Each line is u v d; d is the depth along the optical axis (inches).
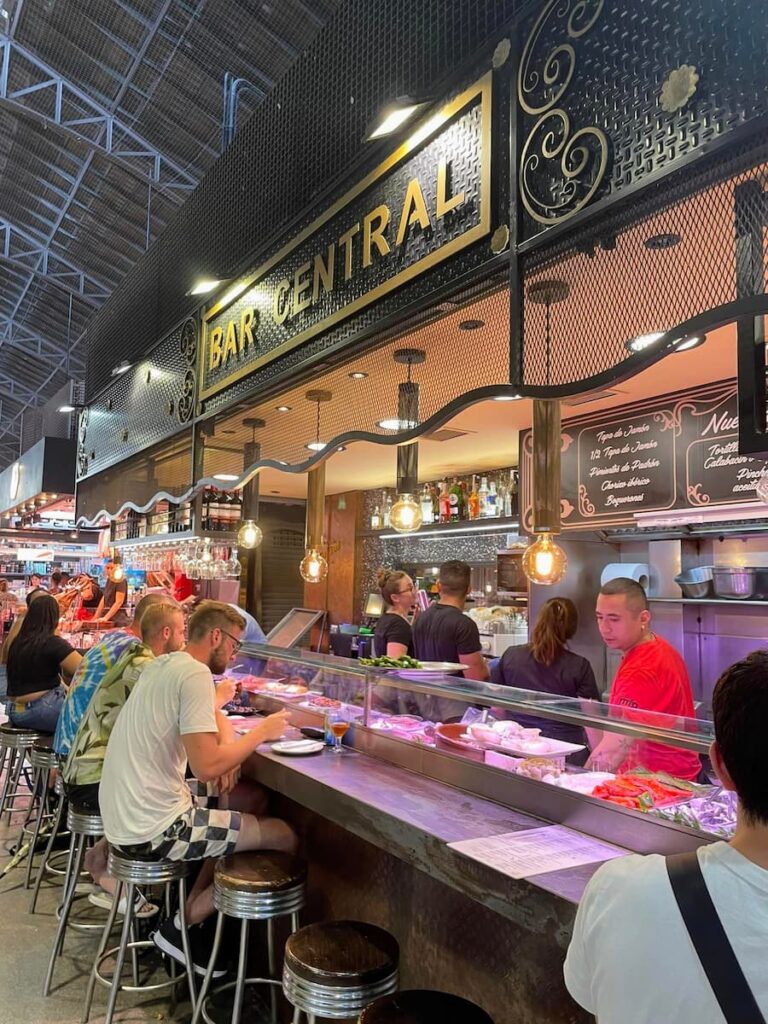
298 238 145.9
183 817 104.2
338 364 136.1
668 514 158.9
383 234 119.0
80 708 143.4
